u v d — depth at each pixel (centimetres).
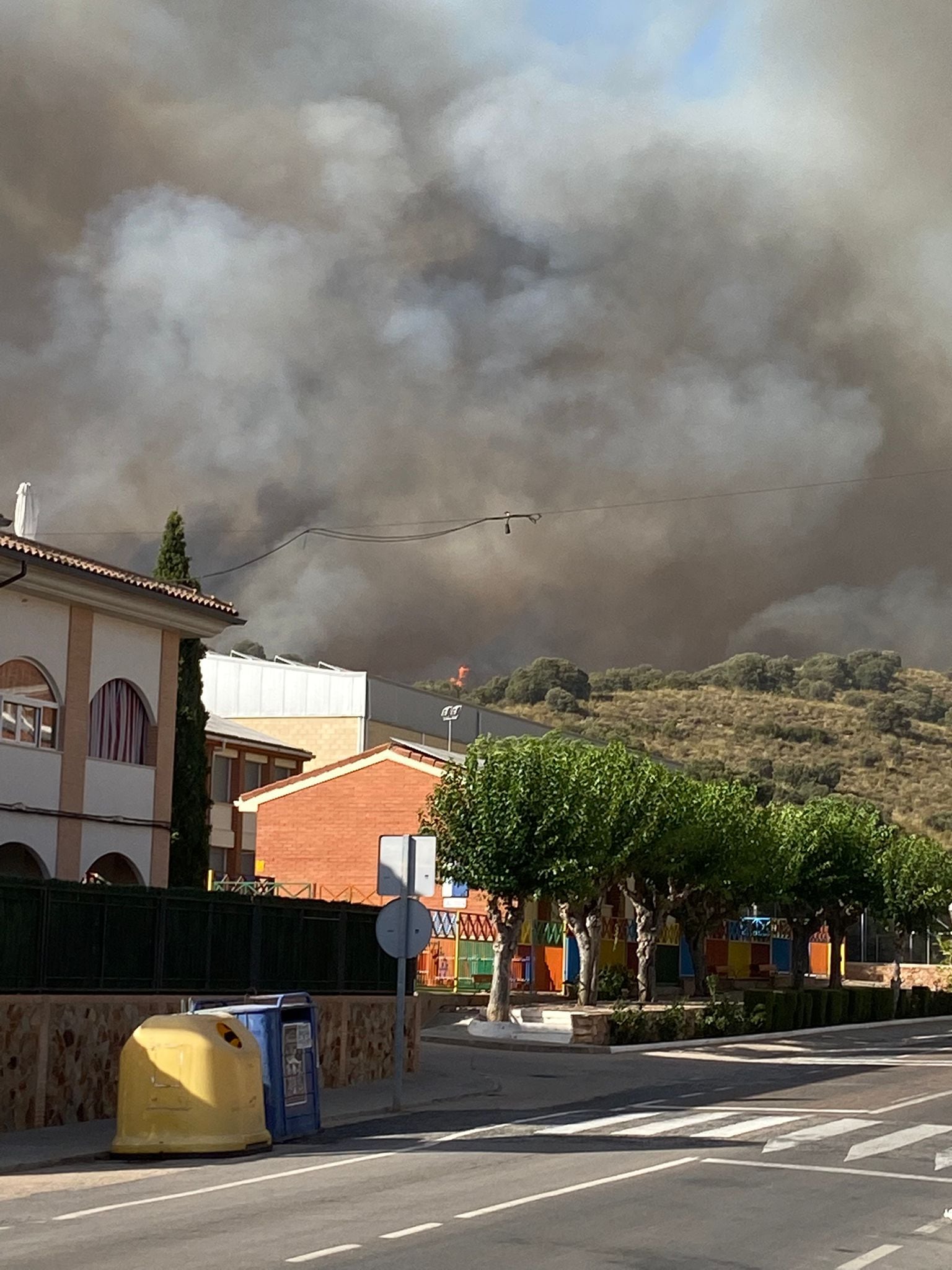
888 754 16062
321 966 2462
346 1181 1391
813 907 5806
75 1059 1927
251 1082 1664
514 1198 1281
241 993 2270
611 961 5662
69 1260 988
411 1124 1930
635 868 4322
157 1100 1620
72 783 2864
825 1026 4562
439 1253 1019
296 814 5225
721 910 5194
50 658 2836
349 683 6594
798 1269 995
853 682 18850
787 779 14862
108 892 2005
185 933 2161
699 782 4916
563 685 17350
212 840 5403
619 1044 3500
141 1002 2055
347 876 5119
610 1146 1673
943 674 19725
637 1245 1070
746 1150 1641
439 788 3794
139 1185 1395
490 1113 2053
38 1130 1820
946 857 6056
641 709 17138
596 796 3731
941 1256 1051
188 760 3425
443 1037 3544
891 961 8012
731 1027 3956
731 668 18875
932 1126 1922
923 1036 4466
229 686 6806
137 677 3059
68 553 2934
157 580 3275
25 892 1858
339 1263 977
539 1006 4259
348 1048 2455
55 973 1906
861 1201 1306
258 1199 1281
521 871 3675
